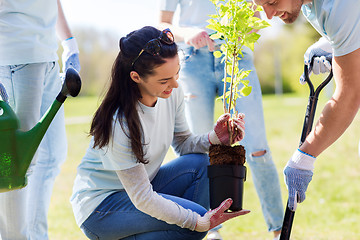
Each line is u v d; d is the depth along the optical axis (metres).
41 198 2.78
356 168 5.80
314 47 2.48
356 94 2.21
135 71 2.20
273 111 12.83
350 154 6.55
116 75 2.24
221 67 2.98
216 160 2.32
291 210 2.32
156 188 2.55
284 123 10.08
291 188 2.32
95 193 2.43
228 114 2.43
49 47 2.66
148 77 2.20
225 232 3.59
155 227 2.36
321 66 2.44
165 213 2.24
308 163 2.31
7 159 2.09
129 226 2.38
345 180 5.28
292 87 25.77
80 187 2.47
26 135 2.12
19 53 2.53
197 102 3.04
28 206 2.76
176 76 2.26
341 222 3.83
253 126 2.95
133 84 2.24
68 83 2.10
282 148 7.30
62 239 3.47
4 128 2.07
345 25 2.12
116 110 2.23
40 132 2.13
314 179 5.38
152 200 2.23
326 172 5.68
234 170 2.29
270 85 26.19
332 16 2.14
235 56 2.36
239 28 2.31
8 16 2.53
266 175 2.99
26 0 2.55
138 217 2.36
